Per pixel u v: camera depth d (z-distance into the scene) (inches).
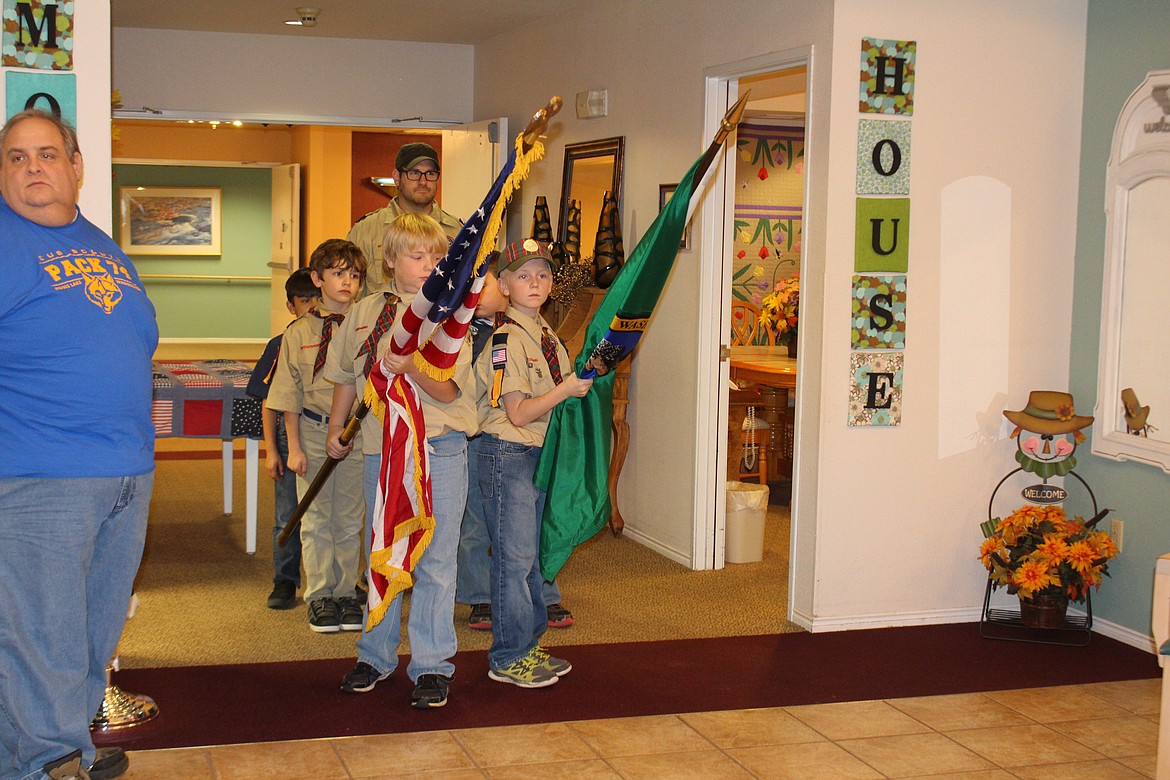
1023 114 167.9
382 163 478.9
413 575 130.5
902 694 140.2
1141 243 160.7
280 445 167.9
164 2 243.8
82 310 96.3
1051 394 165.9
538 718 128.6
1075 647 161.0
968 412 169.3
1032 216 169.8
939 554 170.1
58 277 95.6
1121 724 132.1
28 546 95.9
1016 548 164.7
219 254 570.3
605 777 113.9
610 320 123.3
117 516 102.3
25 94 118.3
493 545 135.3
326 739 120.6
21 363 94.7
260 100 285.0
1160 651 113.2
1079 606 174.1
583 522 133.0
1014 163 168.1
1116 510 166.4
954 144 164.9
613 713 131.0
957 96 164.2
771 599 181.5
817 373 163.2
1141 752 124.1
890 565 167.9
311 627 158.9
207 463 291.9
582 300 225.1
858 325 162.6
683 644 157.8
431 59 296.5
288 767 113.5
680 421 203.2
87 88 119.8
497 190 105.0
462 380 125.7
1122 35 163.3
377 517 123.0
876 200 161.8
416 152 173.6
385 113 293.7
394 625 134.1
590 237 234.8
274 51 284.7
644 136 213.0
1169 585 114.3
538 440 133.3
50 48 118.5
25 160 95.1
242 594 175.6
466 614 170.4
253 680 137.8
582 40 238.7
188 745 118.0
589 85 235.6
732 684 141.9
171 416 189.9
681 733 125.7
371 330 128.5
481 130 273.1
